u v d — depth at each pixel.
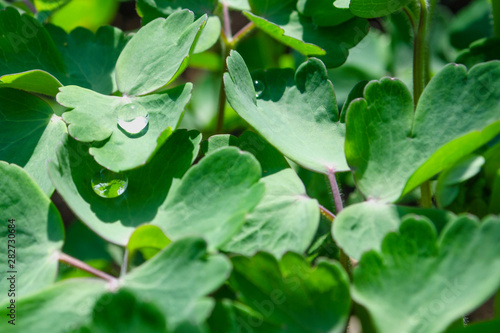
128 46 0.25
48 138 0.25
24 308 0.22
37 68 0.26
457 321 0.23
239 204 0.23
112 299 0.22
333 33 0.27
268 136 0.24
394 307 0.22
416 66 0.26
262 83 0.26
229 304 0.23
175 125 0.24
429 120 0.24
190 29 0.25
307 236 0.23
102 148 0.24
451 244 0.22
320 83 0.25
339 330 0.22
